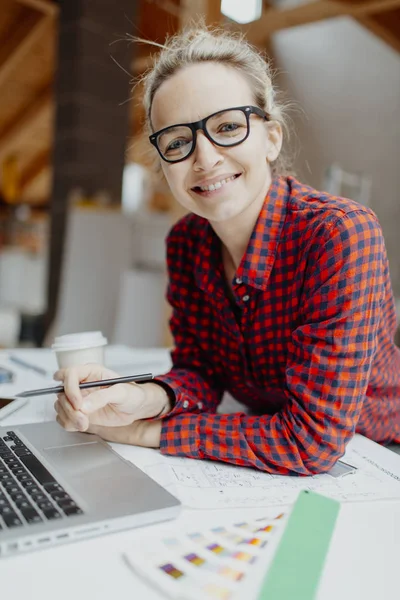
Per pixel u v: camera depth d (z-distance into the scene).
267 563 0.53
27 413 1.01
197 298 1.09
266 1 2.93
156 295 2.27
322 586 0.51
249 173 0.87
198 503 0.68
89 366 0.82
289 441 0.80
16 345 4.55
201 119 0.83
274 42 4.53
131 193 6.79
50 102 6.52
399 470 0.82
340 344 0.80
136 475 0.71
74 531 0.57
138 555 0.54
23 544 0.55
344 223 0.83
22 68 6.00
